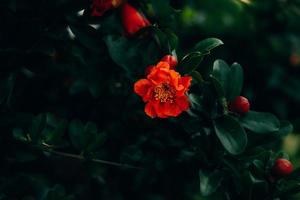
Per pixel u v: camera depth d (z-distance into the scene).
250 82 1.24
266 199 0.78
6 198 0.85
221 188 0.81
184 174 0.86
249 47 1.20
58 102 0.97
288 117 1.27
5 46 0.84
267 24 1.19
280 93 1.24
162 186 0.93
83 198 0.99
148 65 0.81
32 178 0.88
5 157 0.84
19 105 0.93
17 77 0.89
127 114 0.92
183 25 1.11
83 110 0.96
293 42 1.22
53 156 0.93
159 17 0.83
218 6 1.09
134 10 0.82
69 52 0.88
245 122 0.77
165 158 0.86
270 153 0.79
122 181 0.96
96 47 0.85
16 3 0.83
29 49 0.83
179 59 0.79
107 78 0.87
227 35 1.17
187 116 0.80
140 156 0.86
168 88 0.75
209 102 0.77
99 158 0.87
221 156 0.79
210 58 1.13
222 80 0.78
